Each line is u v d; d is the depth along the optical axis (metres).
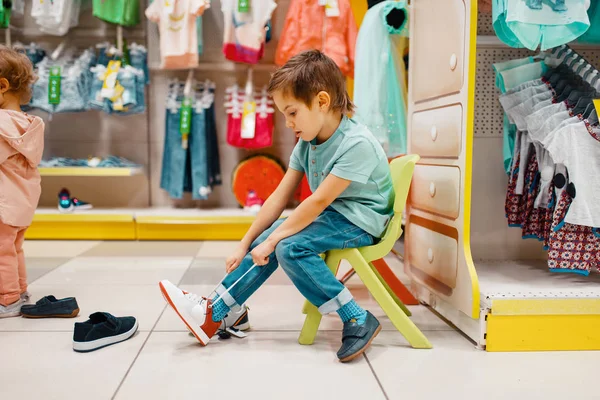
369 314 1.45
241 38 3.13
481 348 1.48
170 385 1.23
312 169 1.56
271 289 2.14
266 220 1.60
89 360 1.38
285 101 1.41
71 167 3.18
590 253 1.57
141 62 3.31
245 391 1.21
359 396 1.19
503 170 1.98
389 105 2.55
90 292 2.04
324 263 1.45
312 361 1.39
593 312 1.49
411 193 2.01
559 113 1.56
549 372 1.34
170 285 1.44
